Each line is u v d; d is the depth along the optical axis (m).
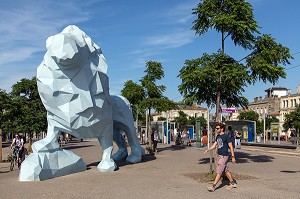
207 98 14.11
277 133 42.97
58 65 12.58
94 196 9.30
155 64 24.53
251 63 13.52
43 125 29.59
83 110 13.17
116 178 12.45
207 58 13.19
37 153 12.56
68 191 10.07
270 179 11.76
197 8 13.65
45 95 12.84
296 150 26.25
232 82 12.55
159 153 23.62
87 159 20.17
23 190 10.31
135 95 24.39
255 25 13.34
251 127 39.06
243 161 17.86
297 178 12.02
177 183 11.16
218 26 12.98
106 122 14.49
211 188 9.74
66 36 12.22
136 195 9.35
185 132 34.97
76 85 13.01
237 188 10.12
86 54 13.26
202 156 21.25
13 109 26.67
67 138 48.50
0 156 20.52
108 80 14.31
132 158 17.67
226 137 9.95
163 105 23.58
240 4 13.22
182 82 13.51
